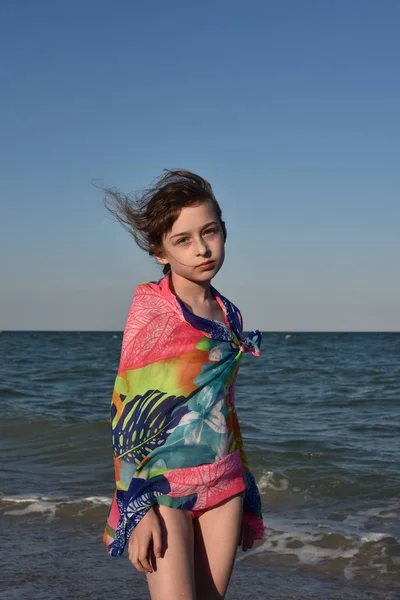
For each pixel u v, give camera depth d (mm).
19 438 10219
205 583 2152
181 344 2117
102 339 84625
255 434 10445
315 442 9617
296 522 5797
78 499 6469
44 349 45500
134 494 2051
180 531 2061
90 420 11484
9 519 5910
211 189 2336
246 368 25078
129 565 4770
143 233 2287
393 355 37250
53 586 4375
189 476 2092
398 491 6848
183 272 2215
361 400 14914
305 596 4242
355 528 5602
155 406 2090
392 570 4660
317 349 47031
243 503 2295
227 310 2312
